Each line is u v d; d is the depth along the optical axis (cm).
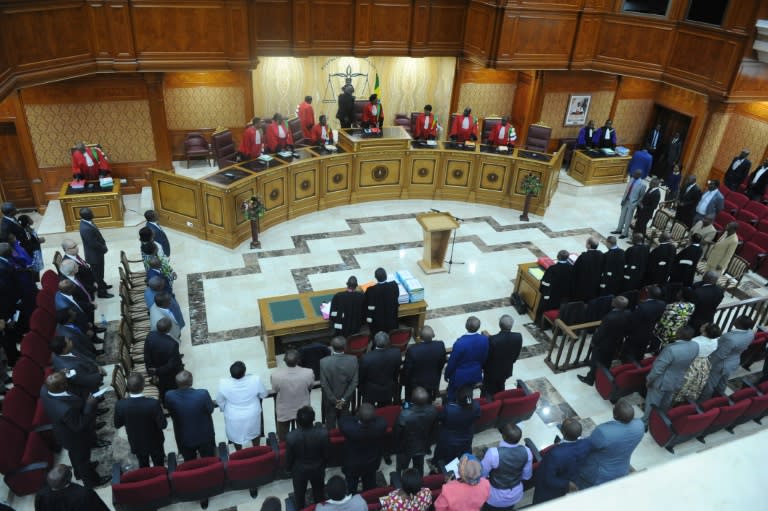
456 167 1234
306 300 777
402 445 548
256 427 557
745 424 693
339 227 1128
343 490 404
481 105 1553
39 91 1065
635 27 1266
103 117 1135
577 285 842
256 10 1207
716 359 662
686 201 1092
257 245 1029
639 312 714
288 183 1100
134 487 478
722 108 1193
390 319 727
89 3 972
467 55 1366
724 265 938
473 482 414
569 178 1409
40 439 565
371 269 993
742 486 81
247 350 782
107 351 762
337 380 561
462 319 879
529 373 770
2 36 836
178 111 1345
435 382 621
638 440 488
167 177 1009
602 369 713
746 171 1224
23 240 816
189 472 495
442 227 924
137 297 791
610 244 835
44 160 1118
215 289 912
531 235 1154
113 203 1024
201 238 1039
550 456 466
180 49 1064
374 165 1203
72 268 699
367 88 1545
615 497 77
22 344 640
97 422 650
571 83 1477
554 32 1277
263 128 1188
